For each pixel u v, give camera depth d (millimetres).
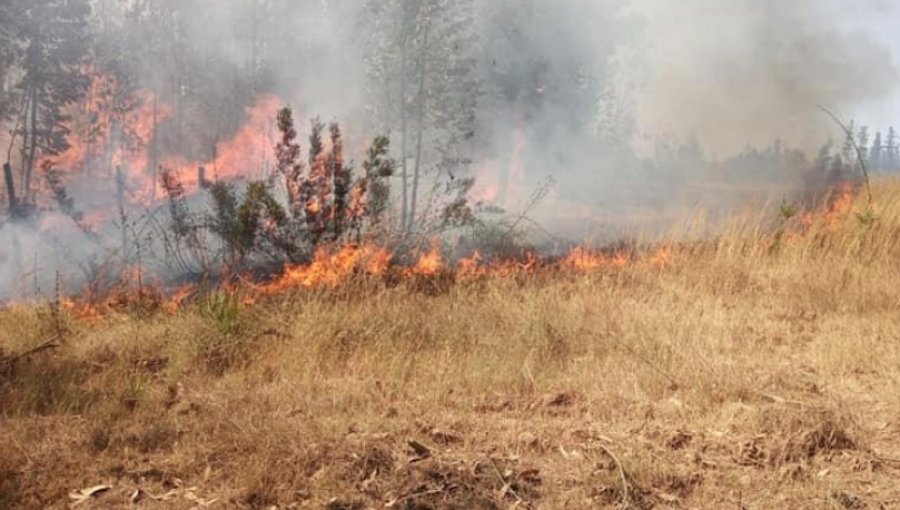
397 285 7801
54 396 4793
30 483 3559
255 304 7074
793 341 6148
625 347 5758
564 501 3385
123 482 3600
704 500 3426
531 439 4059
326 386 5066
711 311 6832
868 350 5652
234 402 4641
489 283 7688
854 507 3338
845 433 4031
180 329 6211
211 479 3609
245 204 9164
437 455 3848
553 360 5605
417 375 5266
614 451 3873
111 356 5863
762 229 9648
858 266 8047
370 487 3479
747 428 4141
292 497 3408
